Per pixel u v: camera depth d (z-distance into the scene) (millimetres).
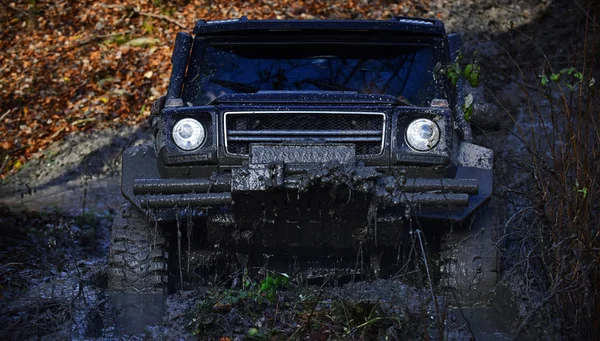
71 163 11805
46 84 13930
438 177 5348
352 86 6129
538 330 4559
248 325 4727
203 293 5445
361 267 5566
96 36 15227
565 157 4734
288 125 5355
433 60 6285
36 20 15930
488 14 14703
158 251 5672
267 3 15883
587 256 4453
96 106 13188
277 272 5523
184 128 5391
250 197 4902
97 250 7879
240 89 6160
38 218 8836
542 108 11203
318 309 4930
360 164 4992
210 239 5277
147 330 4770
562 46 13281
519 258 5289
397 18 6727
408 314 4641
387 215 5031
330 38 6414
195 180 5039
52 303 5262
